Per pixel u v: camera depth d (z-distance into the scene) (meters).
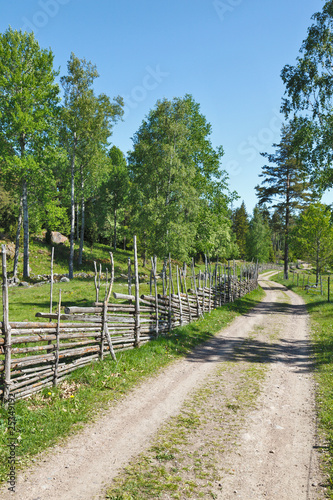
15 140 26.08
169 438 5.46
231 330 15.05
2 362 5.79
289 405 6.91
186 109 27.09
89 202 47.06
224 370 9.22
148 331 11.00
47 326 6.89
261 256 77.19
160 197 26.16
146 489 4.13
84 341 8.05
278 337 13.64
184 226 26.25
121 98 31.05
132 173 31.09
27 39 26.06
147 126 28.12
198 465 4.70
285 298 28.91
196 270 40.66
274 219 80.56
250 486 4.25
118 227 49.06
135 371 8.50
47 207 28.88
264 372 9.05
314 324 16.42
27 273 27.11
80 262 35.28
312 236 35.78
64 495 3.99
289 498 4.02
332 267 36.25
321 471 4.57
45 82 26.62
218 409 6.66
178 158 26.55
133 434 5.57
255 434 5.64
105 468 4.58
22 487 4.10
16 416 5.50
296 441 5.43
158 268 41.38
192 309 15.56
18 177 26.78
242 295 27.59
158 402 6.92
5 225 35.00
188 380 8.33
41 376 6.66
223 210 30.72
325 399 7.11
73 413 6.07
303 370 9.31
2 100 24.97
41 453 4.88
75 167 35.03
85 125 28.98
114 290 21.86
